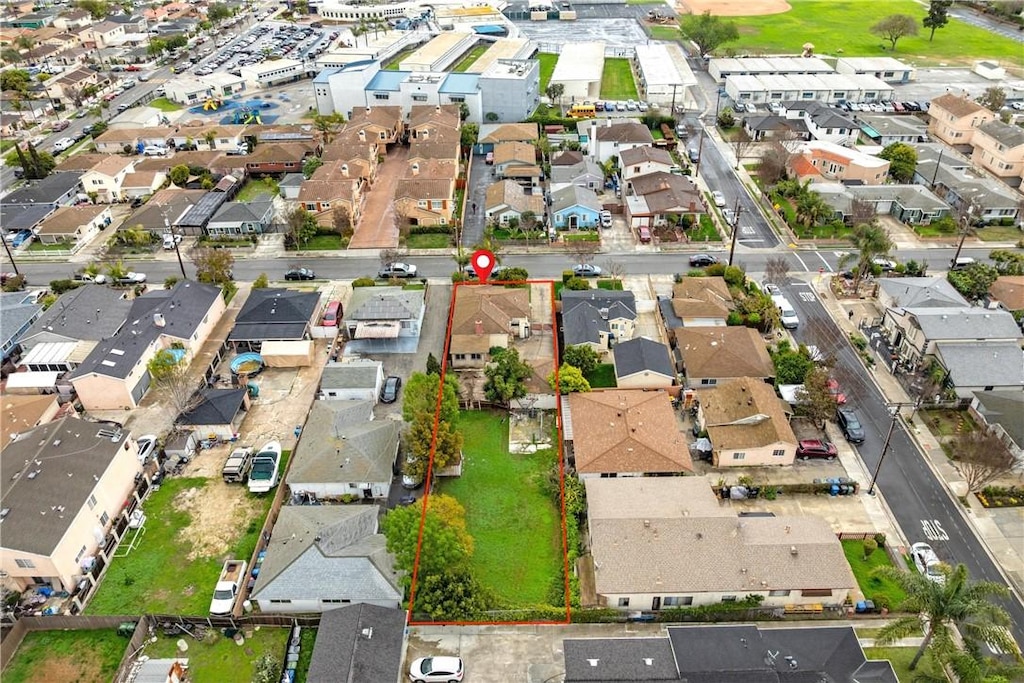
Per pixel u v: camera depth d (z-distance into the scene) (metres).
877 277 83.88
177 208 101.44
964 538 53.09
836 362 70.00
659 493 53.91
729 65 159.88
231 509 56.88
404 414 61.41
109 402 67.62
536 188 108.56
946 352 66.31
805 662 42.25
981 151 115.06
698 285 79.75
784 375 66.62
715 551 48.59
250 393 68.56
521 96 135.00
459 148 118.38
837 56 176.75
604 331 72.94
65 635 47.44
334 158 111.44
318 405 64.44
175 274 90.31
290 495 58.09
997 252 84.38
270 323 75.38
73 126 143.00
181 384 66.88
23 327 76.44
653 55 165.00
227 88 159.25
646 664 42.28
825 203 97.06
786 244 93.38
